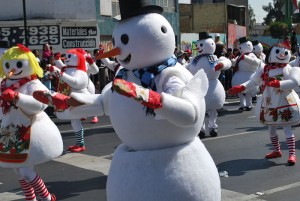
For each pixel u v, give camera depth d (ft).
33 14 76.23
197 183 13.01
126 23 13.41
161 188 12.76
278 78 26.40
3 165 20.45
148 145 13.16
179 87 12.71
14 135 20.11
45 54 48.32
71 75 31.81
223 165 28.19
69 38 76.48
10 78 20.84
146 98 11.49
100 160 30.35
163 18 13.60
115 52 13.42
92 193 23.54
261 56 58.08
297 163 28.17
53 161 30.35
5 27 73.97
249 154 30.91
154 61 13.34
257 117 28.14
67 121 48.19
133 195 12.91
